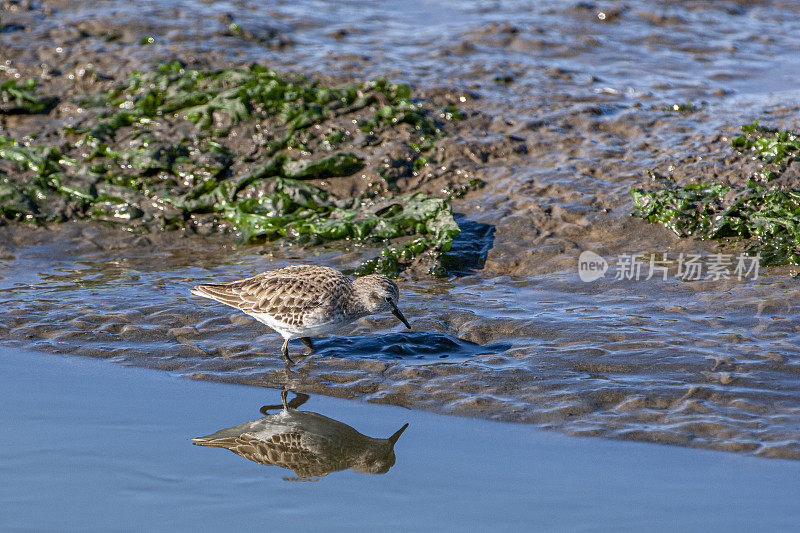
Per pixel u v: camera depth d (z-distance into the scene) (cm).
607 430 1033
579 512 881
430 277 1462
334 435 1047
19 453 995
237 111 1850
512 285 1429
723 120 1880
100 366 1205
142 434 1041
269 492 935
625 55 2305
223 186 1686
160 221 1655
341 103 1900
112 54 2133
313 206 1655
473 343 1255
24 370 1188
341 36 2375
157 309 1361
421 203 1589
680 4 2628
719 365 1157
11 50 2139
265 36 2302
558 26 2475
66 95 1988
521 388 1131
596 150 1789
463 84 2067
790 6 2644
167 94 1923
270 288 1194
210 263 1533
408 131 1828
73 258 1550
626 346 1217
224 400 1123
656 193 1581
